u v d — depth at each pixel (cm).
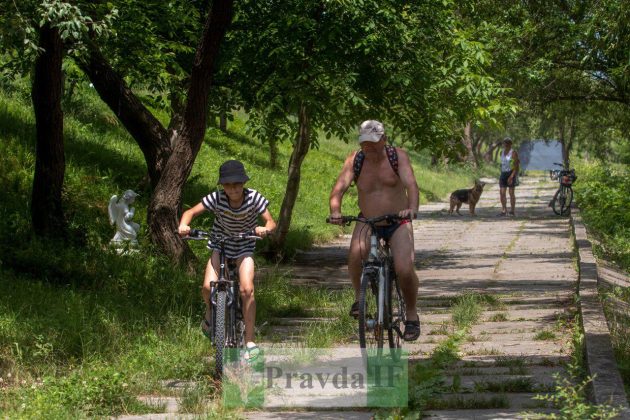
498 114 4088
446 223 6312
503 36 5094
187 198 4512
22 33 2211
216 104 4162
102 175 4075
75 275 2714
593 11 2955
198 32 4075
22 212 3203
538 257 4181
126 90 3244
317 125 4056
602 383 1584
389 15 3653
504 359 1941
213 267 1788
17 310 2167
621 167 11619
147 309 2442
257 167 6825
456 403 1548
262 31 3762
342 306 2731
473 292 3059
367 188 1819
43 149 2959
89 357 1902
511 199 6825
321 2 3681
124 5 3475
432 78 3844
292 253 4372
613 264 3922
